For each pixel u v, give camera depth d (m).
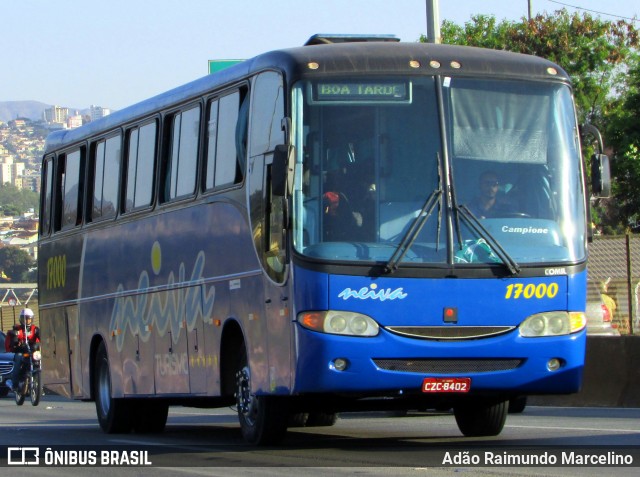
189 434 20.09
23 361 34.31
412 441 16.69
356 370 13.74
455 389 14.05
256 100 15.42
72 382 23.27
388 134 14.25
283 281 14.23
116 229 20.84
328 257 13.81
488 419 16.69
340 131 14.20
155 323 19.05
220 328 16.44
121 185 20.70
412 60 14.56
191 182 17.77
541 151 14.64
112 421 20.91
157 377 19.02
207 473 13.27
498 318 14.09
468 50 14.98
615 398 23.80
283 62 14.62
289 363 14.14
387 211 14.05
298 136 14.16
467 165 14.33
